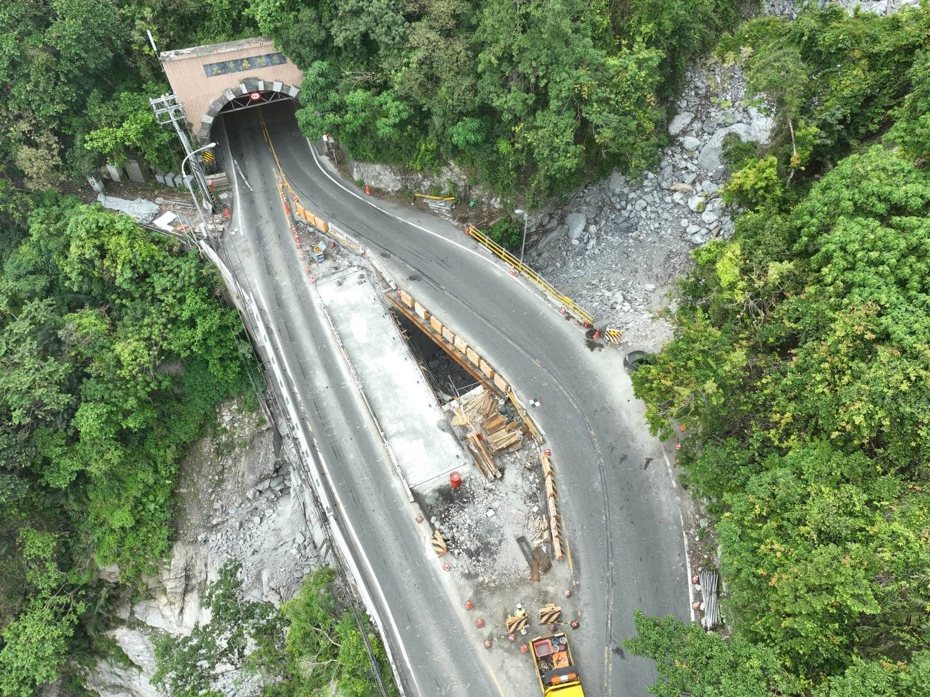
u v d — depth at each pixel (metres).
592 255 42.09
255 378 39.88
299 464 36.16
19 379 34.53
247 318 39.75
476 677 28.20
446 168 43.28
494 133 40.12
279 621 37.50
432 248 43.06
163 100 39.28
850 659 19.09
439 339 38.59
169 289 39.00
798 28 34.84
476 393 36.72
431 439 34.84
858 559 18.97
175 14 43.47
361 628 29.23
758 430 25.56
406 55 39.19
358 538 31.92
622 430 34.16
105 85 42.59
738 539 22.38
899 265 22.38
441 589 30.44
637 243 40.50
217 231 44.03
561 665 27.08
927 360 20.34
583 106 35.44
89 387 36.53
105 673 41.06
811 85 33.09
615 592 29.52
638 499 31.88
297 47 41.38
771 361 25.69
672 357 28.44
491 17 35.22
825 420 22.58
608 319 38.75
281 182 47.62
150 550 39.62
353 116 41.28
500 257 42.19
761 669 19.55
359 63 41.75
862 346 22.23
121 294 40.09
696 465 26.77
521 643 28.81
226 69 42.84
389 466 34.16
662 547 30.38
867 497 20.25
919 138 25.48
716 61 40.59
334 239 43.75
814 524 20.28
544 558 30.83
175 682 36.62
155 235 40.75
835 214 25.20
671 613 28.55
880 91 31.55
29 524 38.47
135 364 37.09
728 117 38.97
